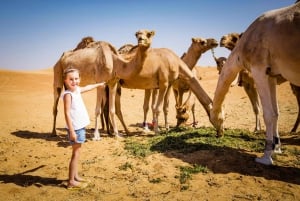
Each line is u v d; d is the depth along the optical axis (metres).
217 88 7.47
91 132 10.92
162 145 7.85
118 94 10.12
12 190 5.29
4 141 9.35
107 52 9.29
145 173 5.98
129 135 10.21
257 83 6.08
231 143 7.65
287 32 5.46
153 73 9.33
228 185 5.19
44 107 18.83
